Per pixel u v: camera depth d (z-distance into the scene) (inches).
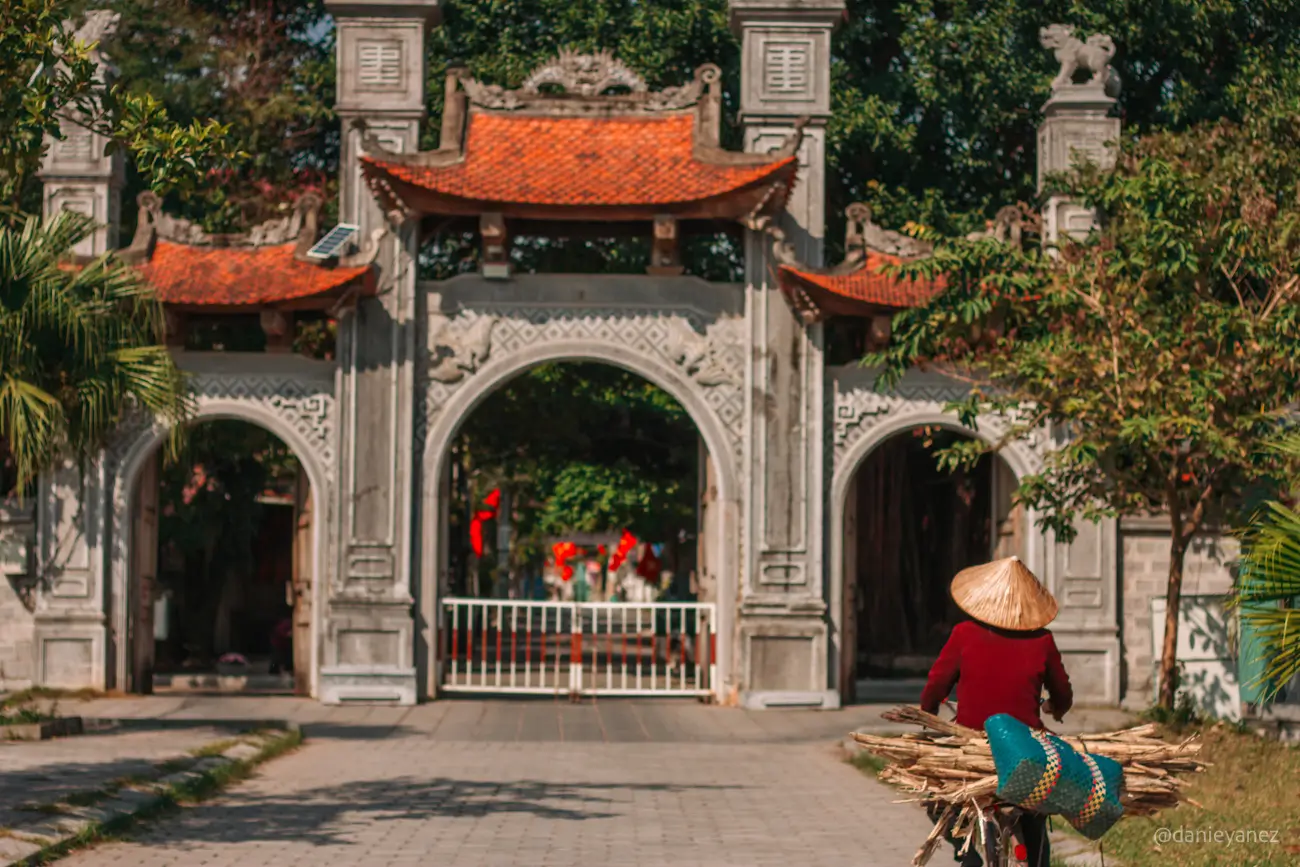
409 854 419.8
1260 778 562.3
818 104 918.4
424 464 903.7
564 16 1197.7
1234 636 753.6
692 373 911.7
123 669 895.7
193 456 1180.5
